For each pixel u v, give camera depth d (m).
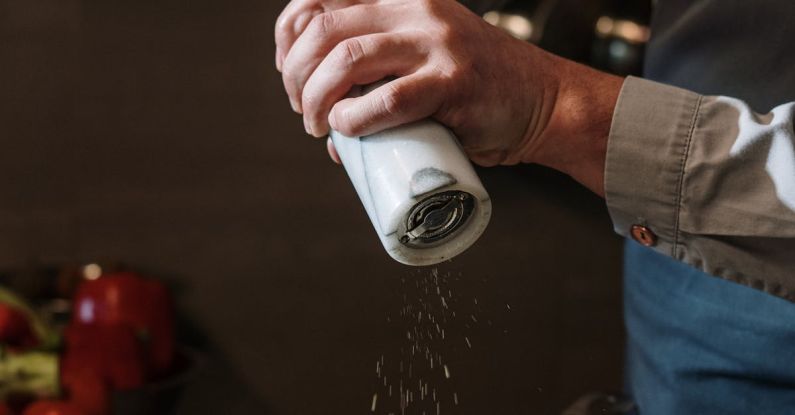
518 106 0.65
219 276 1.37
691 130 0.66
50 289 1.26
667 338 0.88
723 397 0.84
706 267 0.68
